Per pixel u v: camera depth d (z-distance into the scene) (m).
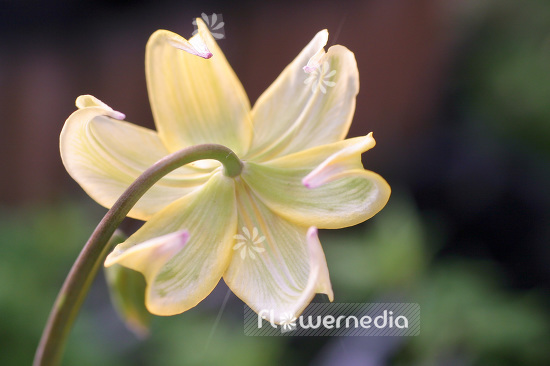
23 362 0.46
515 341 0.44
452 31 0.85
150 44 0.27
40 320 0.48
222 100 0.28
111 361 0.48
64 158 0.27
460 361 0.43
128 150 0.28
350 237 0.62
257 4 0.83
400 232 0.47
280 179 0.28
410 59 0.85
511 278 0.73
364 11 0.84
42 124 0.87
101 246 0.27
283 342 0.47
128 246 0.27
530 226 0.76
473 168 0.80
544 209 0.76
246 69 0.84
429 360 0.43
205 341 0.48
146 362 0.48
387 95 0.86
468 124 0.84
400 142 0.86
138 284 0.29
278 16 0.83
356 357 0.43
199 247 0.27
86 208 0.68
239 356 0.47
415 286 0.46
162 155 0.28
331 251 0.50
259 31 0.84
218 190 0.28
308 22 0.84
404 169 0.84
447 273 0.51
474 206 0.78
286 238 0.28
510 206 0.77
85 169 0.27
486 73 0.83
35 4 0.79
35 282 0.51
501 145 0.81
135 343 0.49
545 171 0.78
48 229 0.56
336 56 0.28
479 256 0.75
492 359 0.44
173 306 0.27
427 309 0.45
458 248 0.77
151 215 0.28
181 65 0.28
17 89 0.86
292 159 0.28
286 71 0.28
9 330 0.46
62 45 0.85
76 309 0.27
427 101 0.86
